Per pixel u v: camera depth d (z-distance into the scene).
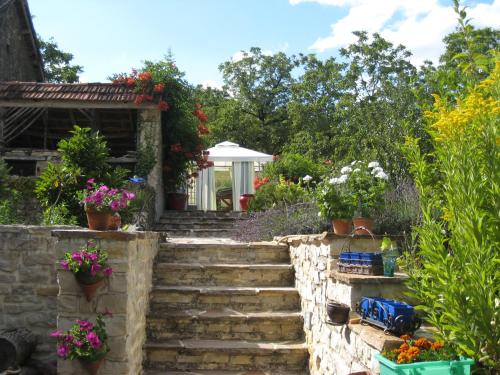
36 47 16.64
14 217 8.27
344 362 4.43
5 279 6.02
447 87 4.21
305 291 6.16
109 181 7.74
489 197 3.23
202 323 6.11
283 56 29.33
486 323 3.07
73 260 4.73
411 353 3.26
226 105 28.39
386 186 6.42
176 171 13.55
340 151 15.05
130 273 5.03
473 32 4.02
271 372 5.68
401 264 4.49
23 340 5.62
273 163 14.29
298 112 24.75
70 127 14.91
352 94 20.97
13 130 13.20
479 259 3.06
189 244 7.41
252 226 9.53
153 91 12.14
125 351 4.82
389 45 21.67
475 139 3.26
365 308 4.15
